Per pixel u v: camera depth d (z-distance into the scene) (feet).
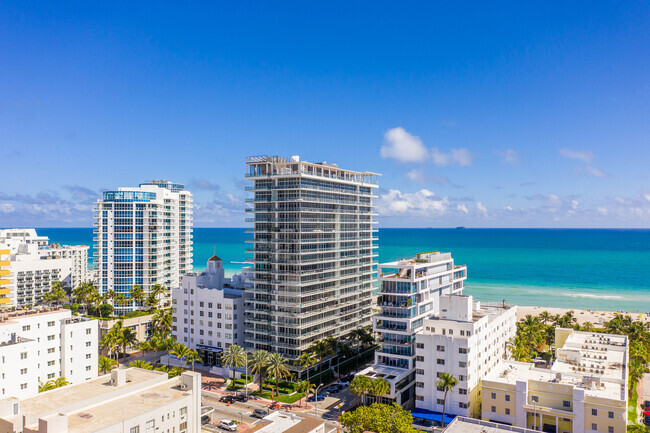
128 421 255.50
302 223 515.91
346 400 441.27
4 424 252.21
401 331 448.24
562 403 349.61
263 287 529.86
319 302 533.14
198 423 303.27
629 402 435.94
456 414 388.37
